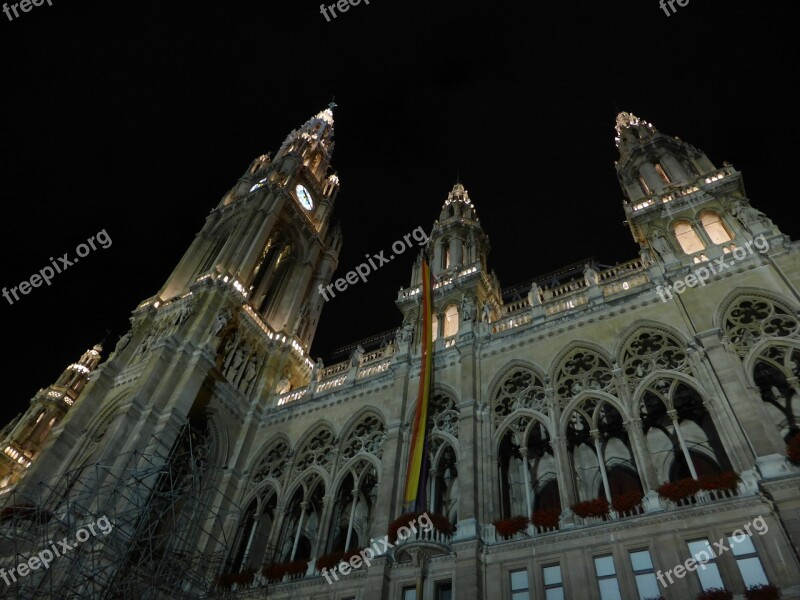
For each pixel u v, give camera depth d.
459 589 22.92
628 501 22.80
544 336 32.41
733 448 22.66
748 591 18.19
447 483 32.03
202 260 53.56
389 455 31.23
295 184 65.00
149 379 36.38
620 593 20.69
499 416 30.53
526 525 24.48
